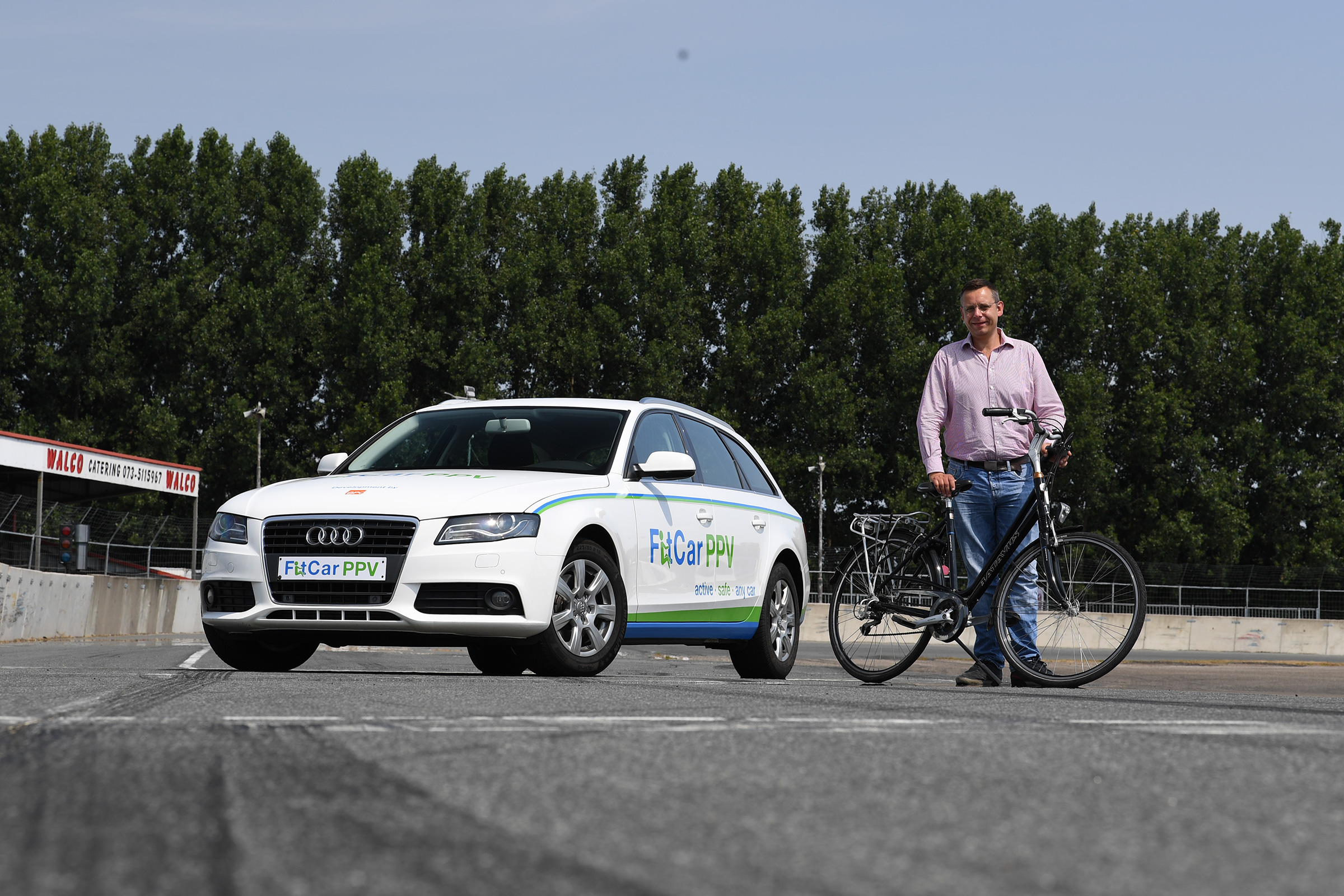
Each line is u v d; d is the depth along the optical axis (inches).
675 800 109.7
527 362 2849.4
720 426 397.4
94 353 2721.5
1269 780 124.6
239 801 106.7
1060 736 157.5
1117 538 2689.5
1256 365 2775.6
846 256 2886.3
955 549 327.6
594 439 344.8
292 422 2800.2
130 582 1136.8
